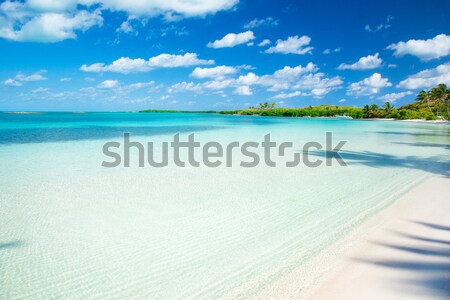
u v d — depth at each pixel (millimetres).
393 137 22109
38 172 9242
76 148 14734
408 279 3279
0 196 6746
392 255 3848
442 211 5438
